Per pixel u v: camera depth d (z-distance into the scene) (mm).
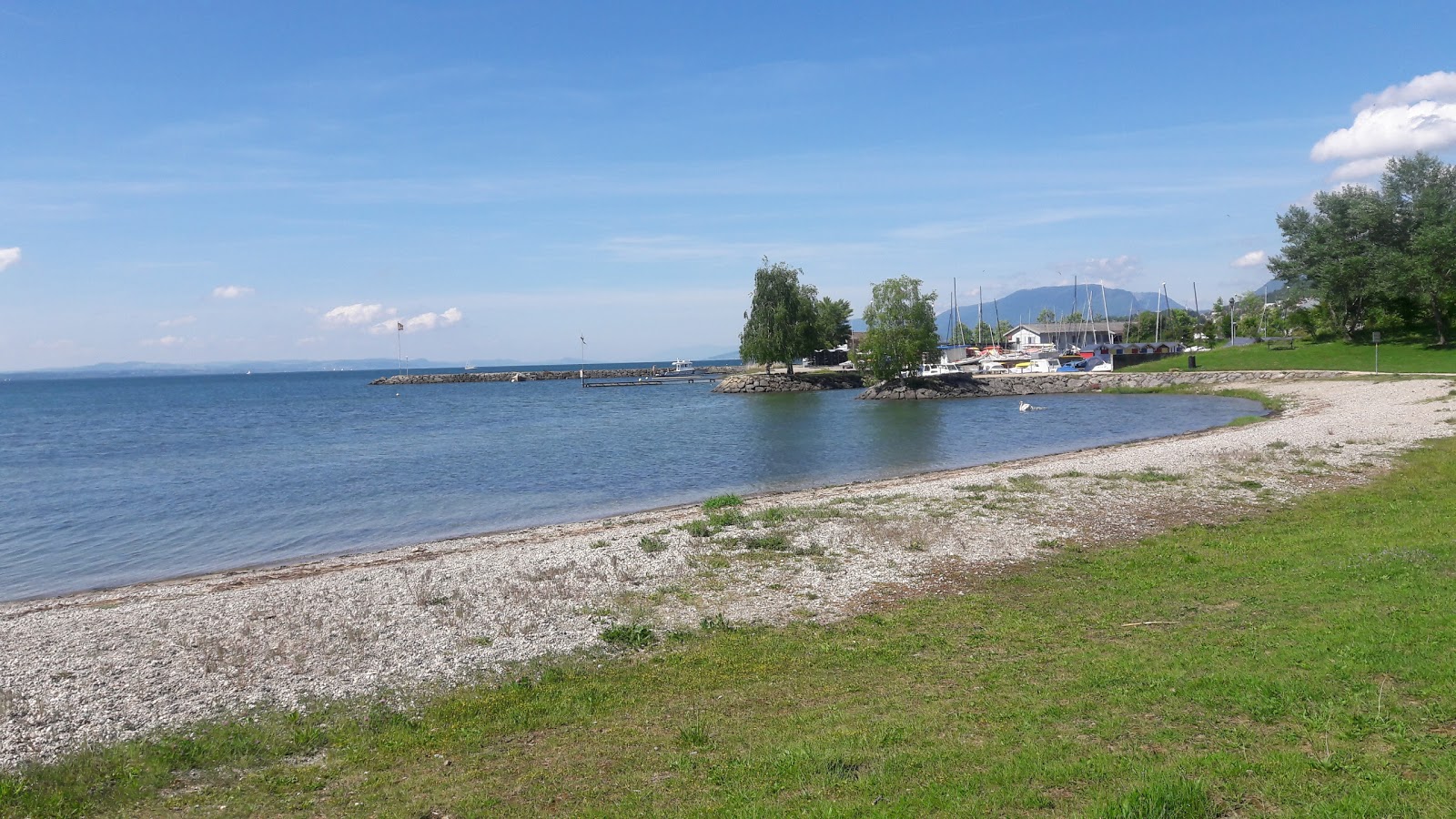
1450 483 25281
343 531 30422
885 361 99938
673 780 8961
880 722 10125
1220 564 17422
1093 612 14844
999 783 7844
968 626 14609
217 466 50062
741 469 43719
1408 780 7012
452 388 173250
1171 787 7027
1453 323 92188
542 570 20078
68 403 140875
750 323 122000
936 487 30250
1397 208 94812
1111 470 31875
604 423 75438
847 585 17938
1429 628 11219
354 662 14078
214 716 11969
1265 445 36625
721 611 16516
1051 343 157250
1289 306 110375
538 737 10875
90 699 12656
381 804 9047
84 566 25984
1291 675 9984
